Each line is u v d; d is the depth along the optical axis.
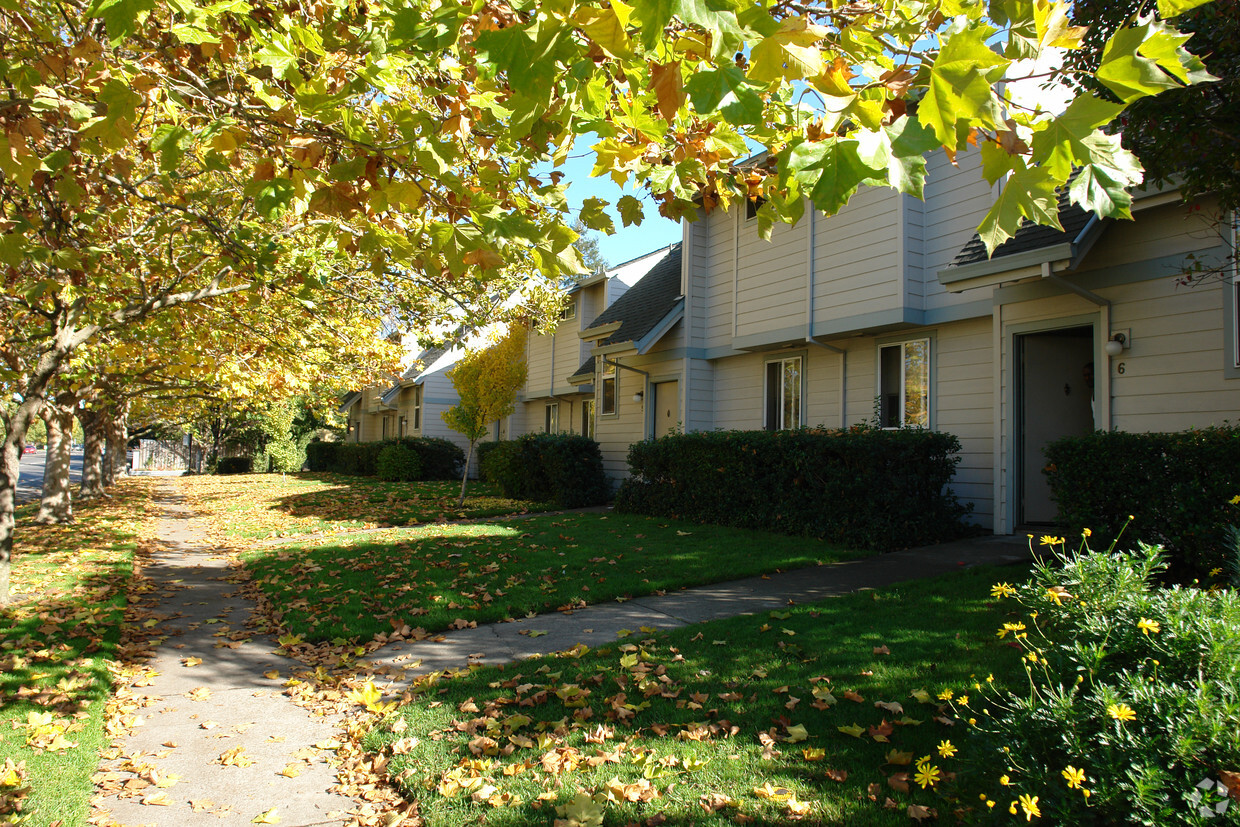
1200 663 2.33
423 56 2.88
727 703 4.09
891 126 1.61
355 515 14.91
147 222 6.91
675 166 2.83
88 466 19.89
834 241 11.23
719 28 1.54
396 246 2.98
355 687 4.77
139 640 5.99
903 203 10.22
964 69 1.49
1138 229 7.43
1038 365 8.95
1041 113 1.72
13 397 9.19
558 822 2.90
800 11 2.45
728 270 13.62
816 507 9.34
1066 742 2.27
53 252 4.05
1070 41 1.77
